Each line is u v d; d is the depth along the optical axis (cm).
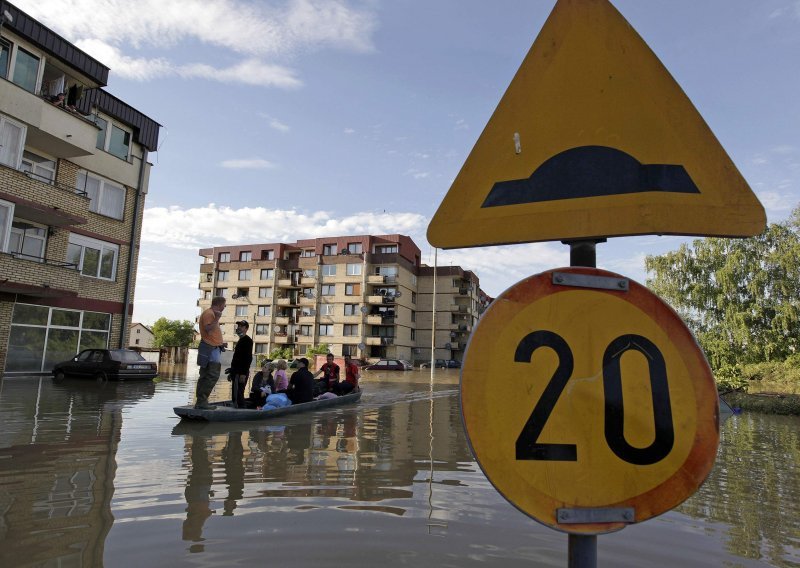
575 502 128
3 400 1142
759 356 2761
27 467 548
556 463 129
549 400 131
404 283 6662
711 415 132
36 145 1916
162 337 8194
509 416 130
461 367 131
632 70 160
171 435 776
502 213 163
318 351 5825
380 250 6694
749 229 148
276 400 1098
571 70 165
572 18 169
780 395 1686
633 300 136
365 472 562
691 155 153
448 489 492
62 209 1903
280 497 454
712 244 3130
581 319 135
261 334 6644
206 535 356
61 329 2012
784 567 324
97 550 326
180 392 1520
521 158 164
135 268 2366
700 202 149
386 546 340
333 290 6500
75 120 1914
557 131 163
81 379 1833
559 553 332
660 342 135
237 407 1059
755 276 2914
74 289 1927
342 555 324
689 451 131
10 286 1697
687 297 3122
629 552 345
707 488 530
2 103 1688
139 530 363
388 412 1198
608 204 154
